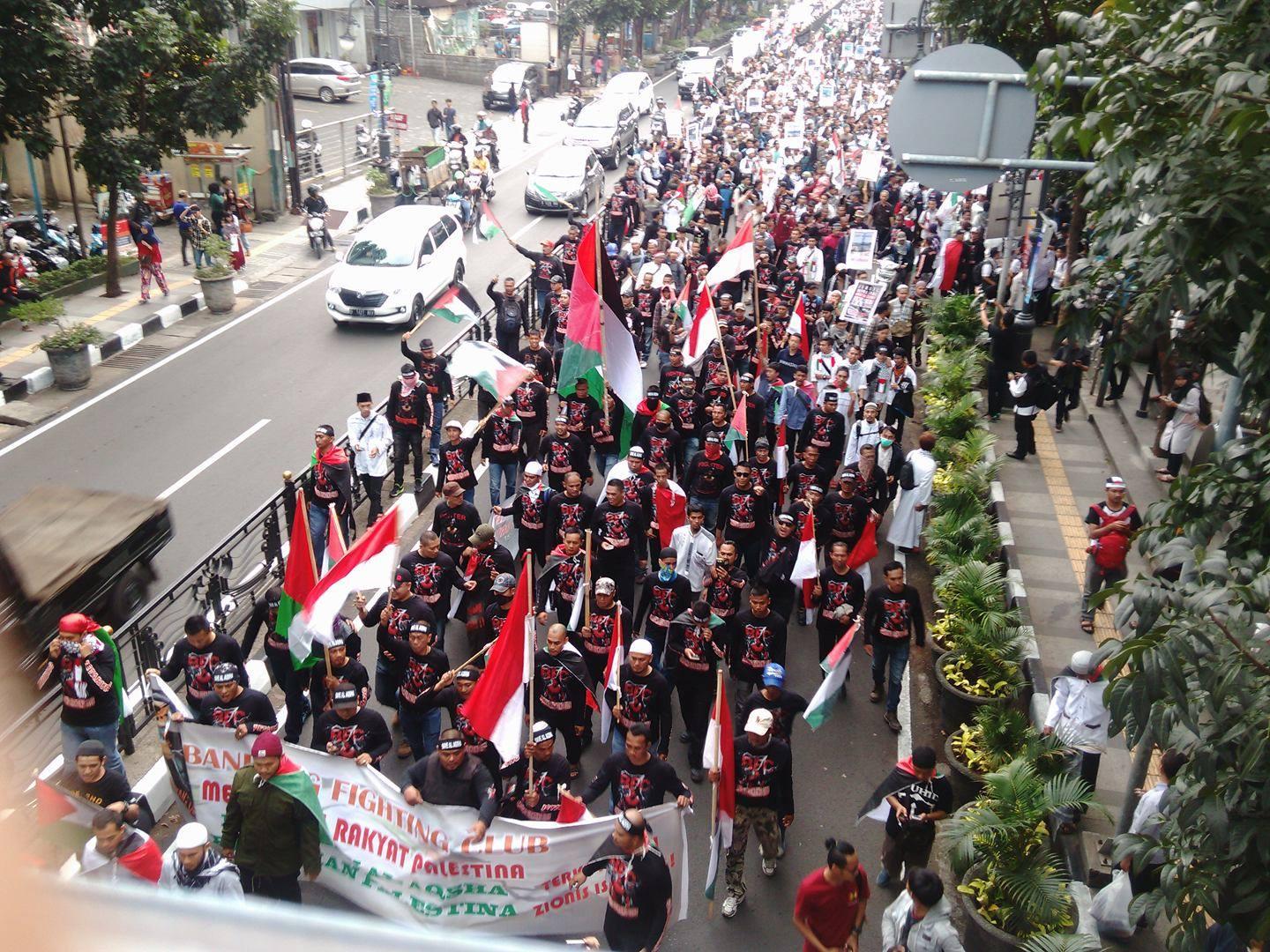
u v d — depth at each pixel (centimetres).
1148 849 681
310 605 1034
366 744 985
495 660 959
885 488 1614
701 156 3931
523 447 1784
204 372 2309
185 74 2755
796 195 3462
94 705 1016
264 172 3509
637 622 1261
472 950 75
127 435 1991
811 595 1320
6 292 2459
